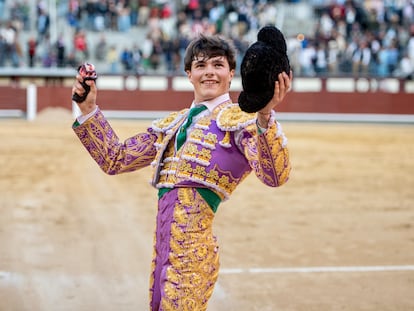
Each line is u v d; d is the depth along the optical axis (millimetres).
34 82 33188
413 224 11266
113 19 37781
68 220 10922
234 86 32719
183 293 3965
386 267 8539
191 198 4082
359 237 10219
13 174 15500
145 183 14727
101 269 8172
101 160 4395
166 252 4055
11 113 32281
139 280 7773
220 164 4074
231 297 7133
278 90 3533
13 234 9914
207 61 4188
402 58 36219
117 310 6758
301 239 9992
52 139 22891
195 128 4148
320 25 37594
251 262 8609
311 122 34031
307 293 7371
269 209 12242
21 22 37031
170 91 33781
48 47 35031
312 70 35281
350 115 34375
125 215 11367
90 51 36219
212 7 38125
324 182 15555
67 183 14461
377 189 14773
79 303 6934
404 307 6988
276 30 3594
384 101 34344
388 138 26609
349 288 7609
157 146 4332
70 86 32812
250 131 3996
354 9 38156
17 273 7941
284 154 3766
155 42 35156
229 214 11695
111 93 33594
